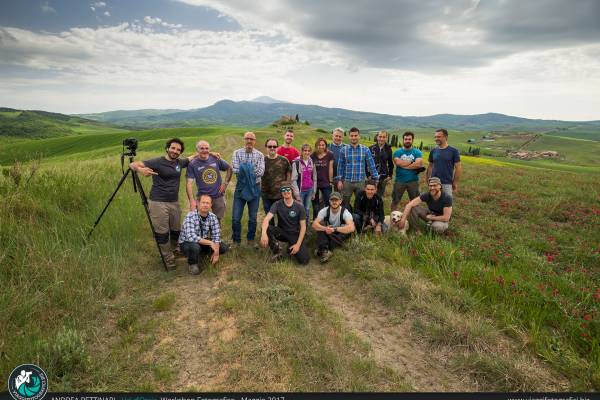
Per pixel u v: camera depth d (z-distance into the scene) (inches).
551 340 141.9
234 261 230.5
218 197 262.8
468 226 319.0
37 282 164.2
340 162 310.2
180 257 239.1
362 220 283.3
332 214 250.4
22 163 287.6
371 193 277.3
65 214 254.4
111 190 361.4
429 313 161.6
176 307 168.9
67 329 139.6
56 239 204.4
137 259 220.8
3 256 162.4
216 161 259.9
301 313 159.8
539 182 606.2
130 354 130.9
